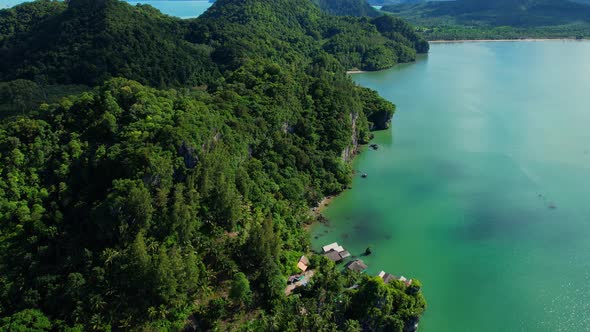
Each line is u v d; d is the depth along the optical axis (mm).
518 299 117812
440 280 124188
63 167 123000
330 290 109438
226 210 124062
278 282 110125
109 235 108312
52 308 98500
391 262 131000
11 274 102062
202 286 107438
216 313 102500
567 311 113812
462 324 109812
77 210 115562
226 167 133000
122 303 100375
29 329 91438
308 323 97688
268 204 140500
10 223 111938
